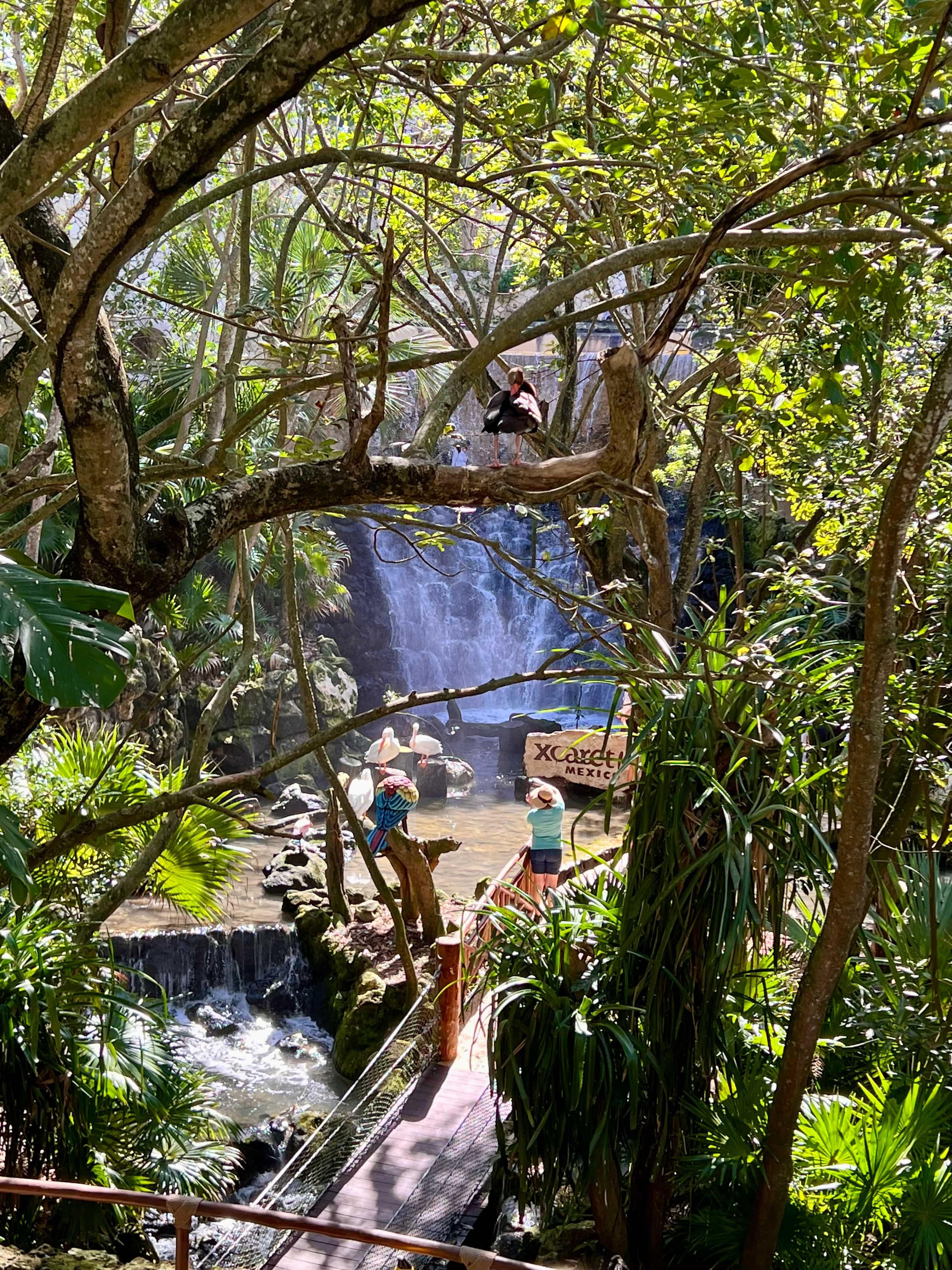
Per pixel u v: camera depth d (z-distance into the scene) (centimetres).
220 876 677
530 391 418
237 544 653
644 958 477
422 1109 708
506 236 653
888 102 418
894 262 491
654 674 386
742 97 465
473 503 368
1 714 317
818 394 420
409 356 1076
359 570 2162
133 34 694
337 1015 1010
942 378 360
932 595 572
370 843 1012
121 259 273
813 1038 425
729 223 347
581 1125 487
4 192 257
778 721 475
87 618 243
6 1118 535
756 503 902
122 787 643
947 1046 505
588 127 586
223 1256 586
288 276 997
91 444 298
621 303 414
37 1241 554
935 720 550
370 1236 307
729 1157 464
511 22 636
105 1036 563
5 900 584
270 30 522
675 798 464
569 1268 504
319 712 1836
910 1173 455
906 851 598
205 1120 652
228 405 649
